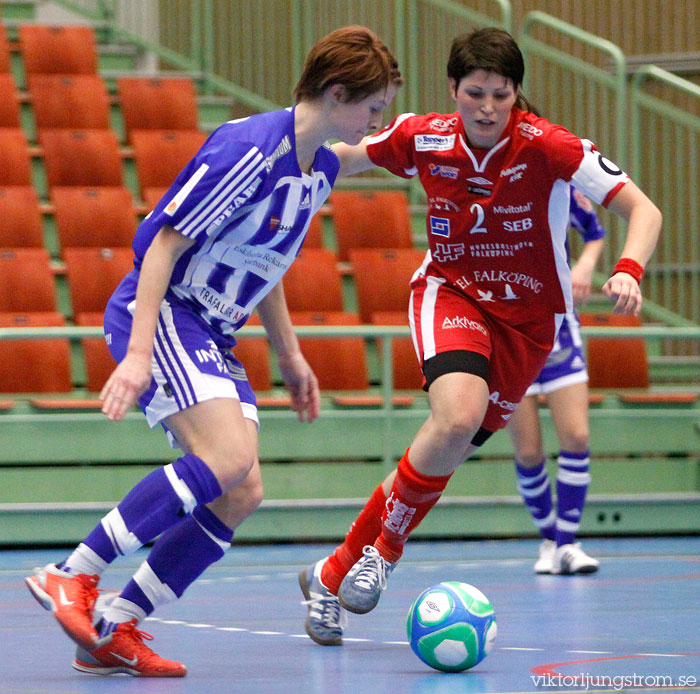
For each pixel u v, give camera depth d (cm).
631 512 2180
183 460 838
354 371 2233
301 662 930
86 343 2123
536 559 1834
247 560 1830
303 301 2397
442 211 1030
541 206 1005
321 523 2058
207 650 998
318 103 867
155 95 3053
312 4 3200
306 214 896
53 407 2028
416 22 3006
